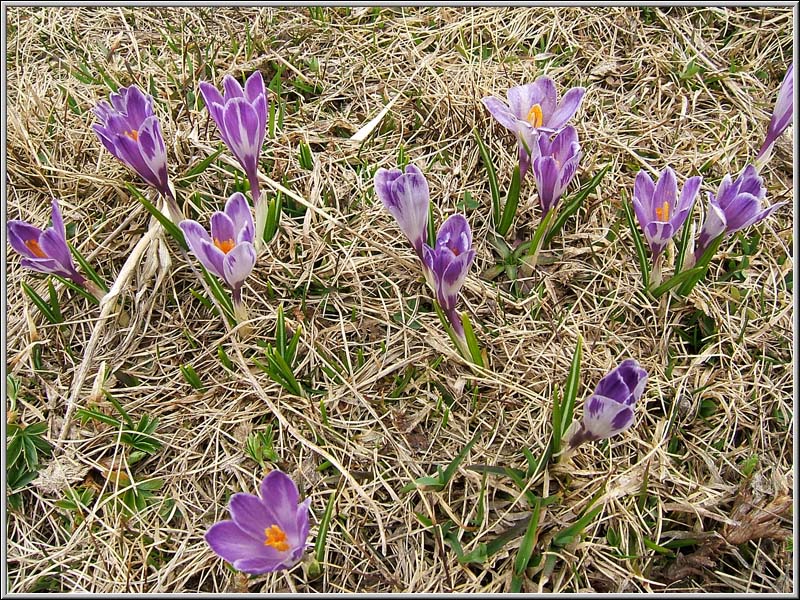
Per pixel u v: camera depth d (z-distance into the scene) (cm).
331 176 36
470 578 24
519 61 42
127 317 32
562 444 26
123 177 36
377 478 27
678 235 34
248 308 31
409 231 27
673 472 27
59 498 27
